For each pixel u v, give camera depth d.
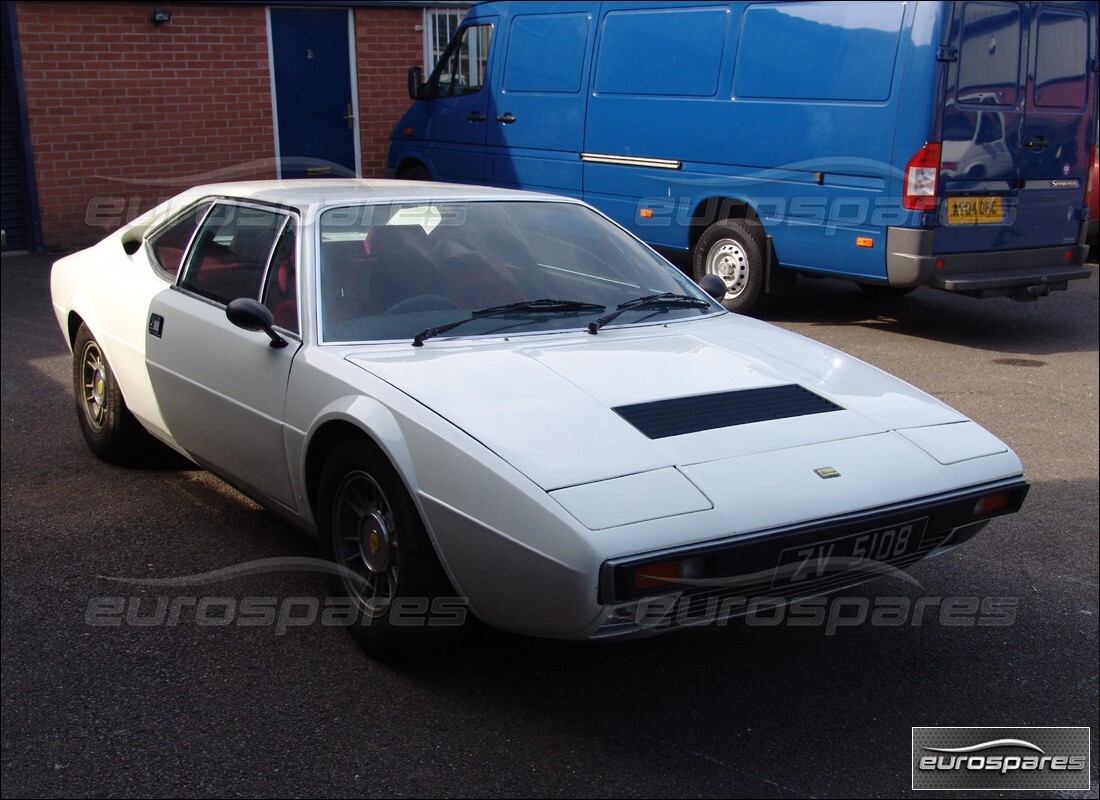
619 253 4.52
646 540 2.83
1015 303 10.05
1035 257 8.44
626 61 9.34
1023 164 8.14
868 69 7.71
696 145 8.90
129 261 5.11
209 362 4.23
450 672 3.54
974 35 7.56
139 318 4.75
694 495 2.96
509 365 3.57
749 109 8.47
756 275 8.69
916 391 3.82
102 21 11.91
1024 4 7.82
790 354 3.98
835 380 3.77
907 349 8.10
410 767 3.04
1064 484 5.34
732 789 2.97
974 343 8.34
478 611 3.17
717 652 3.72
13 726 3.23
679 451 3.12
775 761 3.10
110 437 5.24
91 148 12.12
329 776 3.00
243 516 4.81
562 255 4.36
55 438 5.87
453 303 3.97
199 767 3.04
